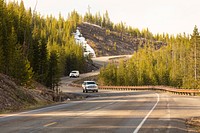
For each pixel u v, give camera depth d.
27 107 35.41
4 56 67.00
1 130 16.77
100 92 83.56
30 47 89.00
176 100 46.53
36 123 19.86
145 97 55.78
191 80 119.25
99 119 22.44
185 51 199.38
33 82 75.81
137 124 19.89
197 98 51.94
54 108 32.59
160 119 22.80
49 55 95.94
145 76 172.88
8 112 28.41
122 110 30.14
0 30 72.12
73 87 113.06
